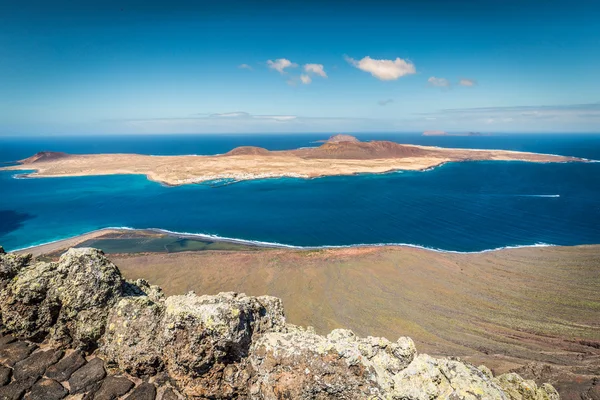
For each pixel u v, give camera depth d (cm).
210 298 1043
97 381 1037
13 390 988
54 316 1178
